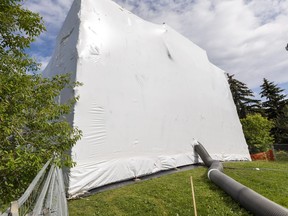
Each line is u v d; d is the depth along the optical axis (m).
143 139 9.06
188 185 7.54
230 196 6.21
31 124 3.86
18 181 3.29
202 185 7.51
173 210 5.47
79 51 7.69
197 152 11.75
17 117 3.53
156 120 10.00
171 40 13.68
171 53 12.91
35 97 3.97
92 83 7.66
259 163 13.41
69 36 8.73
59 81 4.84
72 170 6.34
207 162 10.84
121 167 7.79
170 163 10.03
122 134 8.21
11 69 3.63
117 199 6.14
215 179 7.44
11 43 3.91
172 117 11.02
